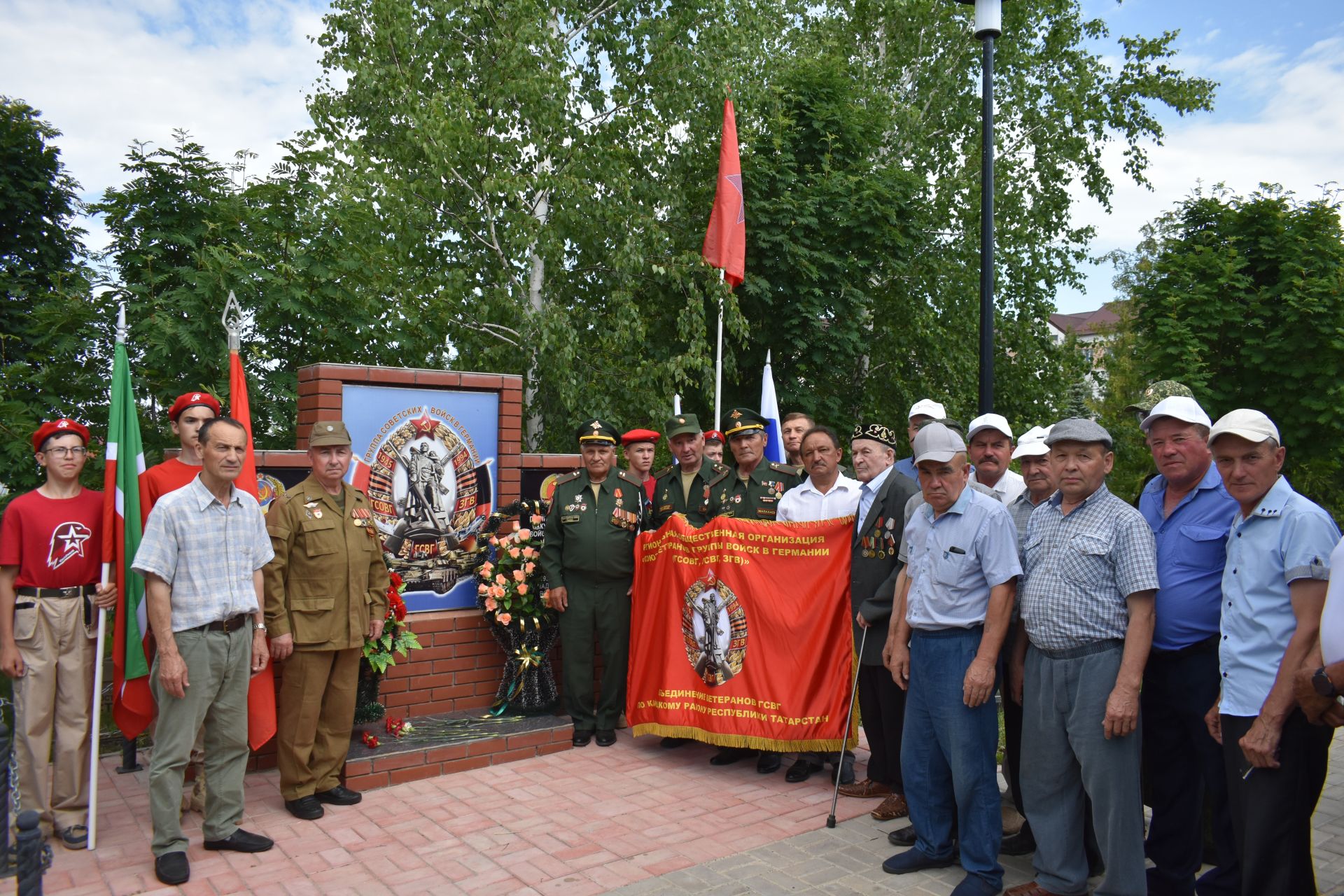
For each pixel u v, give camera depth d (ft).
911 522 14.25
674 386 41.68
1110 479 52.75
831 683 17.37
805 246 44.93
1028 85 57.82
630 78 42.50
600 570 20.15
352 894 12.91
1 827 11.60
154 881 13.37
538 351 38.27
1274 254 37.29
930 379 56.54
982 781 12.96
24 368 27.30
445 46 40.01
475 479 21.52
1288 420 36.24
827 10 61.46
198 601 13.92
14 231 48.57
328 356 29.68
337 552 16.28
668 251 42.60
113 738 21.17
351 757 17.19
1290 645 10.09
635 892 12.88
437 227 40.27
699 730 18.65
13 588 14.56
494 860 14.01
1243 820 10.53
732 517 19.94
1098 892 11.92
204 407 16.71
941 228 56.80
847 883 13.21
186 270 26.02
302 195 29.86
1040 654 12.46
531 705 20.39
